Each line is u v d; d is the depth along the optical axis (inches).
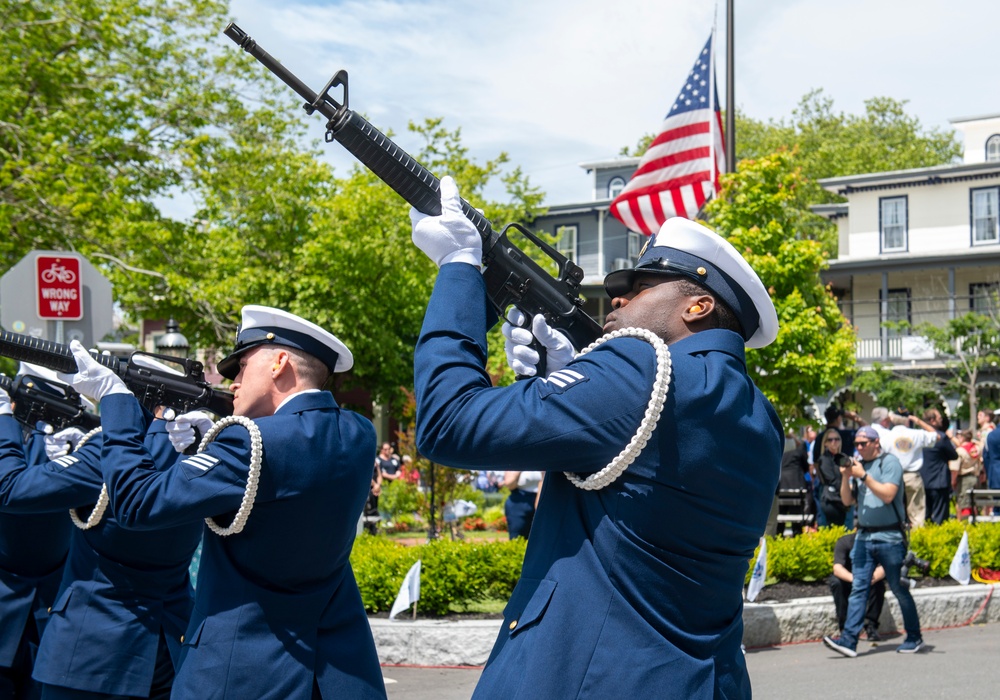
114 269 736.3
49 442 172.4
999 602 401.7
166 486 118.0
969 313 1270.9
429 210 104.4
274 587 121.2
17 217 648.4
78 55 756.6
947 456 571.2
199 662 118.1
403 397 997.8
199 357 1068.5
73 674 150.3
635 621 83.1
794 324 514.6
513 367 95.1
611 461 83.8
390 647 316.2
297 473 120.5
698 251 91.3
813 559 394.6
